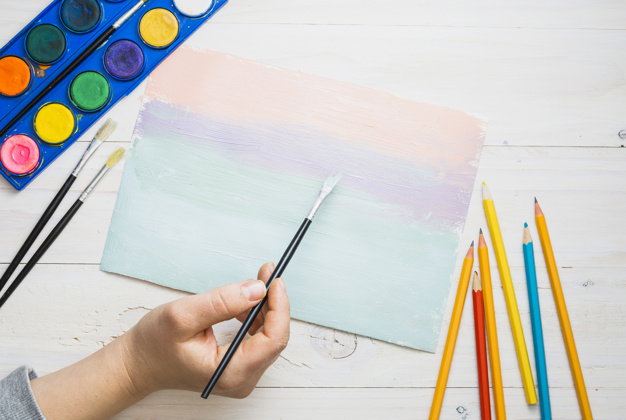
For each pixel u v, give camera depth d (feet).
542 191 2.76
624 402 2.65
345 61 2.78
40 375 2.60
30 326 2.62
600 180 2.78
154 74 2.72
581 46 2.83
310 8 2.79
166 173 2.69
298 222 2.67
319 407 2.62
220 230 2.66
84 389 2.29
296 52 2.78
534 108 2.80
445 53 2.80
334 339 2.64
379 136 2.72
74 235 2.67
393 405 2.62
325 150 2.71
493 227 2.66
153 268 2.64
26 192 2.69
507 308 2.66
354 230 2.67
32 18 2.74
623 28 2.84
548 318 2.69
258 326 2.49
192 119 2.71
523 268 2.72
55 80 2.64
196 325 2.11
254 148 2.70
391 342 2.64
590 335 2.70
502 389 2.56
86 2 2.68
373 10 2.80
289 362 2.63
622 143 2.80
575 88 2.81
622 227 2.76
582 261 2.74
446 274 2.67
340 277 2.65
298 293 2.64
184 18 2.73
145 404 2.61
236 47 2.77
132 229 2.65
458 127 2.74
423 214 2.69
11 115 2.66
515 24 2.82
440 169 2.72
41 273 2.65
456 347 2.66
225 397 2.62
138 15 2.71
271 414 2.62
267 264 2.38
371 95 2.74
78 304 2.64
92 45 2.65
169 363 2.23
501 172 2.76
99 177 2.67
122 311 2.64
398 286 2.65
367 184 2.69
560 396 2.64
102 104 2.68
